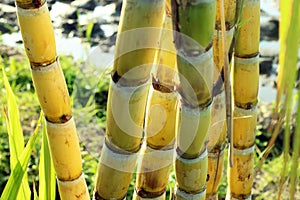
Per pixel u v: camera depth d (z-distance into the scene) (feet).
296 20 1.37
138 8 1.81
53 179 2.66
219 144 2.48
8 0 12.28
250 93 2.49
